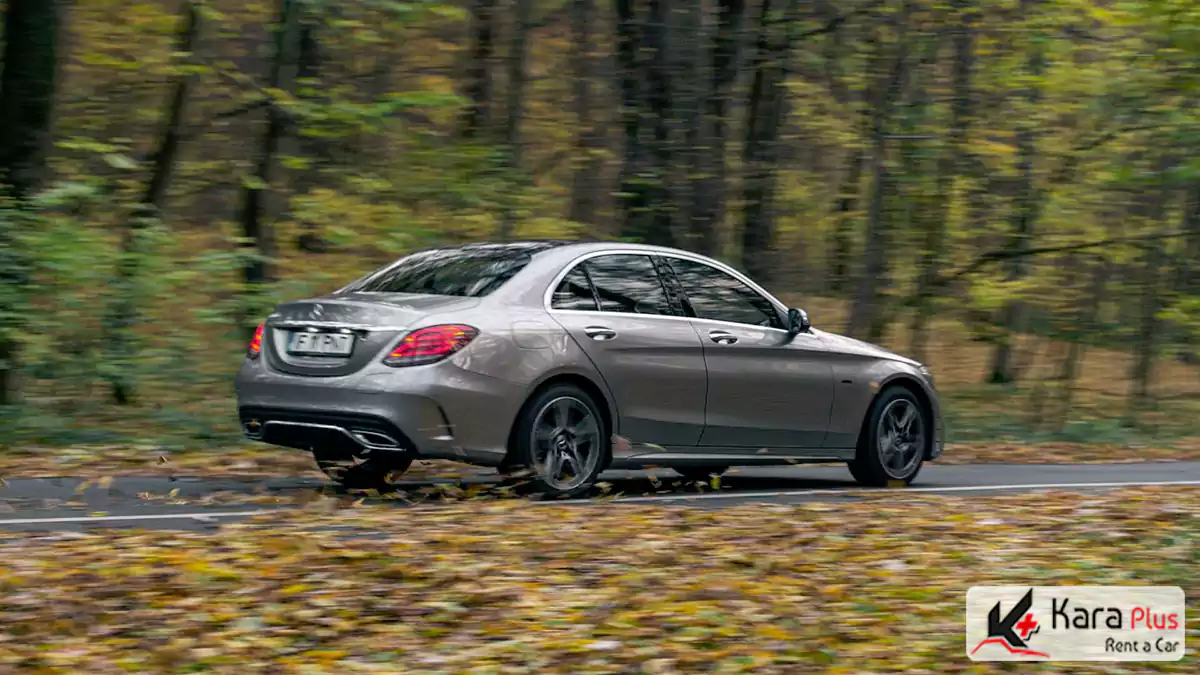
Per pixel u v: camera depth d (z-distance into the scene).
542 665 6.77
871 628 7.59
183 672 6.56
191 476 14.32
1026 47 23.09
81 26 20.55
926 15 22.47
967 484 15.72
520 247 13.20
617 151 21.31
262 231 21.80
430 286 12.77
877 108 23.62
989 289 25.05
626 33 20.41
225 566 8.59
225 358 18.61
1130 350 29.22
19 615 7.36
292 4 19.31
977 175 24.72
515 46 22.08
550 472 12.46
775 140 23.28
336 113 19.23
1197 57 22.16
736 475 16.64
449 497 12.73
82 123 21.48
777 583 8.60
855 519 11.25
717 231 20.59
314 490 13.10
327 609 7.69
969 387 34.28
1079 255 25.62
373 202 20.22
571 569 8.89
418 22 19.89
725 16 20.50
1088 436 25.05
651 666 6.77
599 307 13.02
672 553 9.37
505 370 12.09
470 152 20.45
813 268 25.52
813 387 14.52
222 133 21.89
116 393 19.69
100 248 17.14
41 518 10.82
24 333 17.05
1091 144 24.80
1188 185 24.22
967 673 6.80
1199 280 26.78
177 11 20.70
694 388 13.48
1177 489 14.63
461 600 7.95
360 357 11.88
